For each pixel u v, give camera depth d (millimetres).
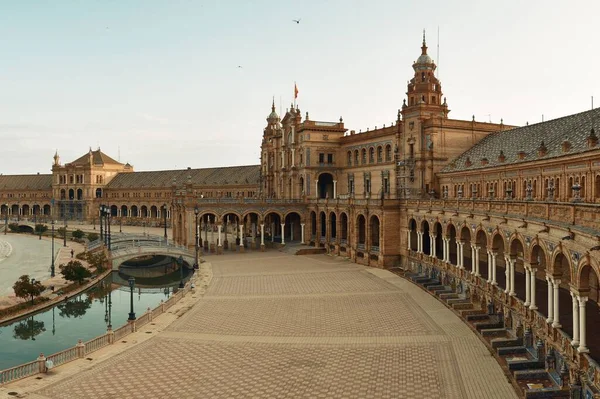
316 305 53406
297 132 107625
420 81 84062
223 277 70312
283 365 35906
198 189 163125
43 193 193125
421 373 33750
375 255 79812
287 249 98188
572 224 29625
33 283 60531
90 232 140500
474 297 50375
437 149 80062
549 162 48781
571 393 27250
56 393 31266
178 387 32188
